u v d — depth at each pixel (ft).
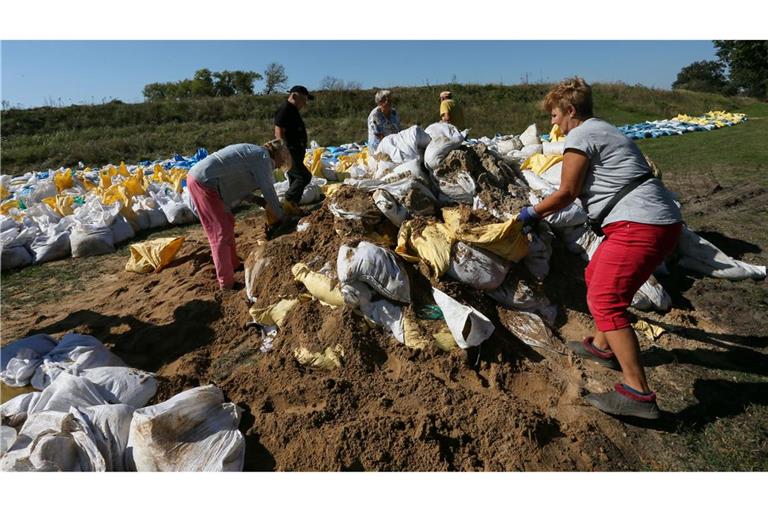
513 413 10.23
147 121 78.89
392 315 12.76
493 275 13.43
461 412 10.52
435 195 16.20
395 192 15.60
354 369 11.89
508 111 80.12
